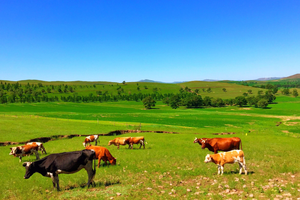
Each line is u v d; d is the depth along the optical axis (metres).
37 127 43.84
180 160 19.05
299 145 29.67
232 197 9.94
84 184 12.74
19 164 19.06
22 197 10.82
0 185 12.83
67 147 27.64
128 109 152.88
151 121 82.50
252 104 178.75
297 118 101.62
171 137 39.25
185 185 12.39
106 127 51.12
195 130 58.91
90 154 11.98
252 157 19.72
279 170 14.67
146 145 29.97
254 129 67.25
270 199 9.45
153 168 16.23
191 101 173.38
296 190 10.48
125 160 19.22
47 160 11.62
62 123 52.91
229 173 14.44
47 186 12.52
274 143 30.88
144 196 10.59
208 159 14.20
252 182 11.93
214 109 159.00
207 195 10.44
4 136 33.28
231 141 20.61
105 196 10.51
